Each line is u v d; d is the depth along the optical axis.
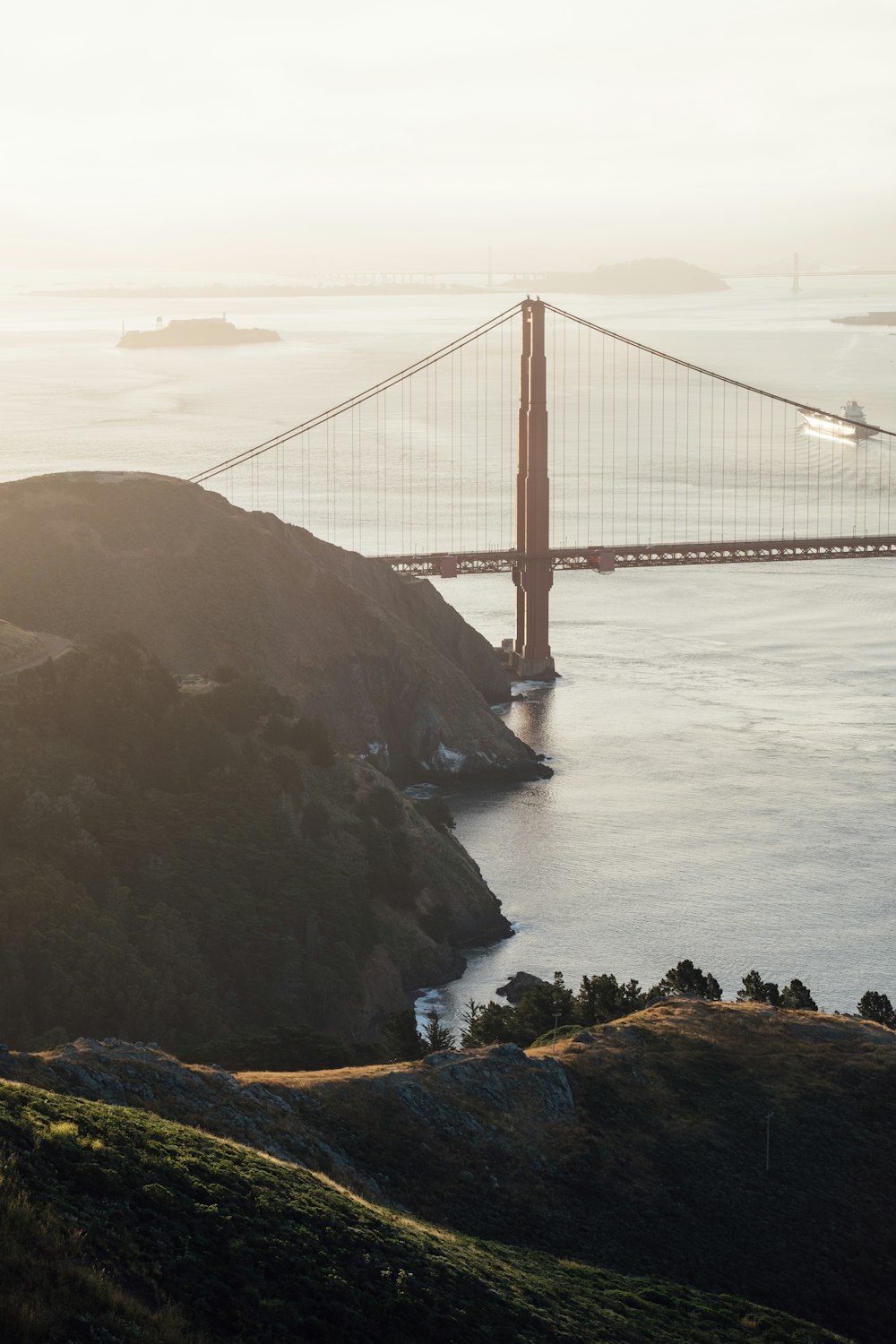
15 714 119.81
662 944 116.81
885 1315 62.53
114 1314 37.31
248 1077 66.69
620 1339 51.03
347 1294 44.28
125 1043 64.69
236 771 123.38
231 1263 43.19
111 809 114.38
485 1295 49.28
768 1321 58.41
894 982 108.81
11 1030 94.00
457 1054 71.94
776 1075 76.50
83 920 101.44
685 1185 67.56
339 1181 60.44
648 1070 75.12
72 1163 44.81
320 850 118.81
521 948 119.00
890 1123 74.06
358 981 109.06
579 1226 63.62
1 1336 35.12
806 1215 67.06
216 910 108.75
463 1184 64.00
